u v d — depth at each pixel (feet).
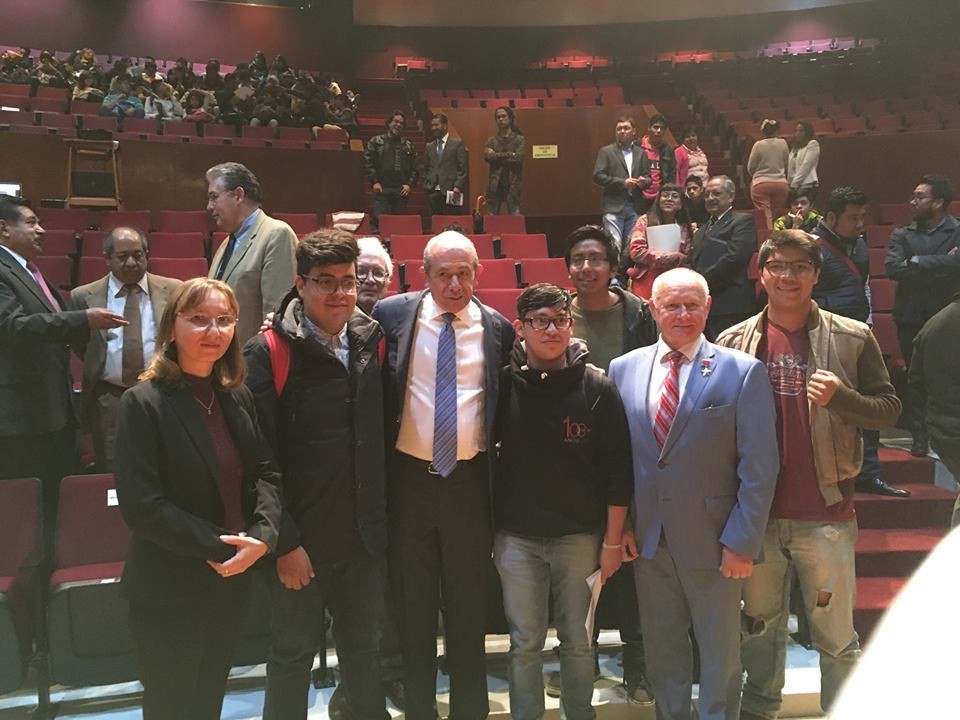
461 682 8.05
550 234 30.60
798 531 8.11
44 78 33.14
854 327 8.31
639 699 9.30
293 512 7.39
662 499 7.77
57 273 16.30
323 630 9.41
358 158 26.03
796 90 42.19
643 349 8.33
